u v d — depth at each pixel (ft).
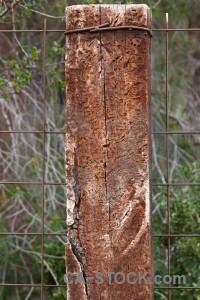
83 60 7.40
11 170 19.01
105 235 7.29
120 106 7.33
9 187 19.01
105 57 7.36
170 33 21.09
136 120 7.31
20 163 18.99
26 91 18.49
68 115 7.41
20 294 19.74
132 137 7.30
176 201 15.21
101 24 7.38
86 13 7.41
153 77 19.40
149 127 7.41
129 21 7.36
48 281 16.69
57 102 17.92
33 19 15.88
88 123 7.36
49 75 15.29
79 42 7.41
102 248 7.29
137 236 7.25
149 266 7.25
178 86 21.15
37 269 19.72
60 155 18.43
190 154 19.72
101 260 7.29
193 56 23.06
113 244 7.27
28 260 19.75
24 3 14.30
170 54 21.07
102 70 7.36
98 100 7.36
